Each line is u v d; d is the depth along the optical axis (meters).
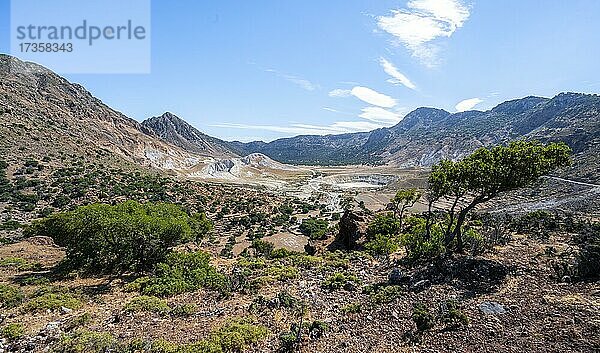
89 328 11.86
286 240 55.66
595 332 9.02
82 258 21.83
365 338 10.45
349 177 195.62
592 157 96.06
